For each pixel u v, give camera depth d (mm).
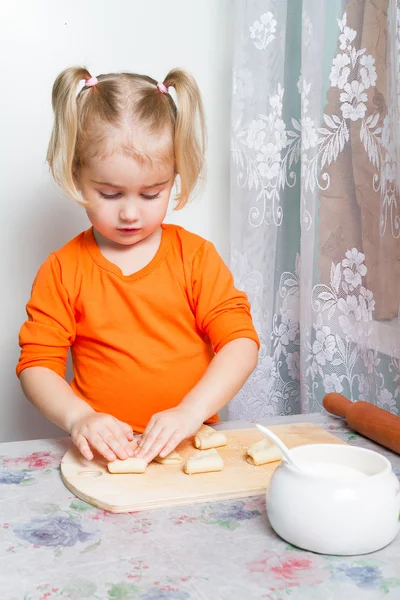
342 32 1220
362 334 1282
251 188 1428
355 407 966
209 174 1546
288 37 1425
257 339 1084
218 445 896
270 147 1410
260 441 879
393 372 1235
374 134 1204
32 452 913
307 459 713
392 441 872
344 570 619
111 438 858
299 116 1430
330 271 1308
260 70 1398
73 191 1026
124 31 1471
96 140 987
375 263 1248
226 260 1585
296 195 1452
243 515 727
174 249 1141
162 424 881
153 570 619
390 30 1132
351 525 628
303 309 1360
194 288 1125
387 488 646
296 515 643
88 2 1444
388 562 633
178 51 1503
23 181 1464
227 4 1509
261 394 1466
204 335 1144
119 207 1019
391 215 1181
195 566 625
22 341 1065
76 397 976
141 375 1095
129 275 1111
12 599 575
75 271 1110
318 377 1350
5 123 1438
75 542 668
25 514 729
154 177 1002
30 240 1485
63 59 1447
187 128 1074
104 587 592
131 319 1107
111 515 727
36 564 628
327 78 1279
